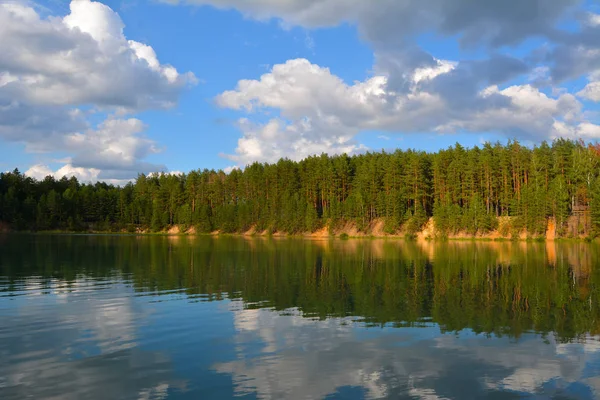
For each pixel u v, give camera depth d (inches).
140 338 642.2
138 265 1627.7
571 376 496.4
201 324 722.2
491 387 466.6
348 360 546.9
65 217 5689.0
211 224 5516.7
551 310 829.8
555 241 3622.0
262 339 636.1
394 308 850.1
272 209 5132.9
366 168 4980.3
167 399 436.5
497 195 4498.0
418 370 514.3
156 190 6082.7
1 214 5344.5
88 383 474.9
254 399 436.8
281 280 1235.9
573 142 4781.0
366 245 3179.1
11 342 622.2
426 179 4717.0
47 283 1176.2
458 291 1047.6
